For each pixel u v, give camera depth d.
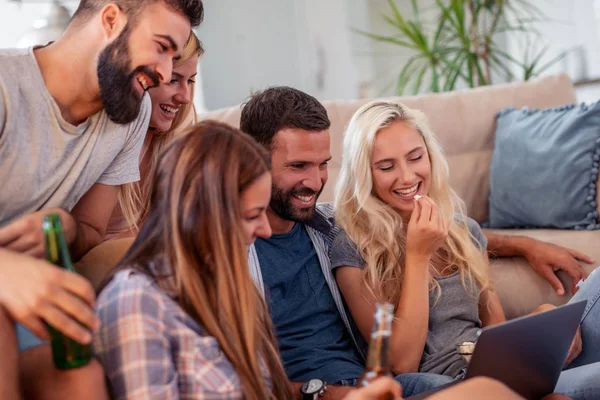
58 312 0.99
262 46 4.04
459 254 1.89
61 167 1.52
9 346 1.02
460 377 1.61
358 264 1.79
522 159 2.60
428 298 1.73
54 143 1.49
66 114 1.51
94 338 1.12
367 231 1.82
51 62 1.48
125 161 1.68
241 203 1.22
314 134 1.69
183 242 1.19
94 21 1.45
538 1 3.74
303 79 4.18
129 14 1.44
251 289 1.22
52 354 1.06
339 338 1.76
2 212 1.47
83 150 1.55
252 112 1.73
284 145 1.68
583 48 3.52
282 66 4.12
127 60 1.46
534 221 2.57
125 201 1.89
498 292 2.25
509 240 2.30
